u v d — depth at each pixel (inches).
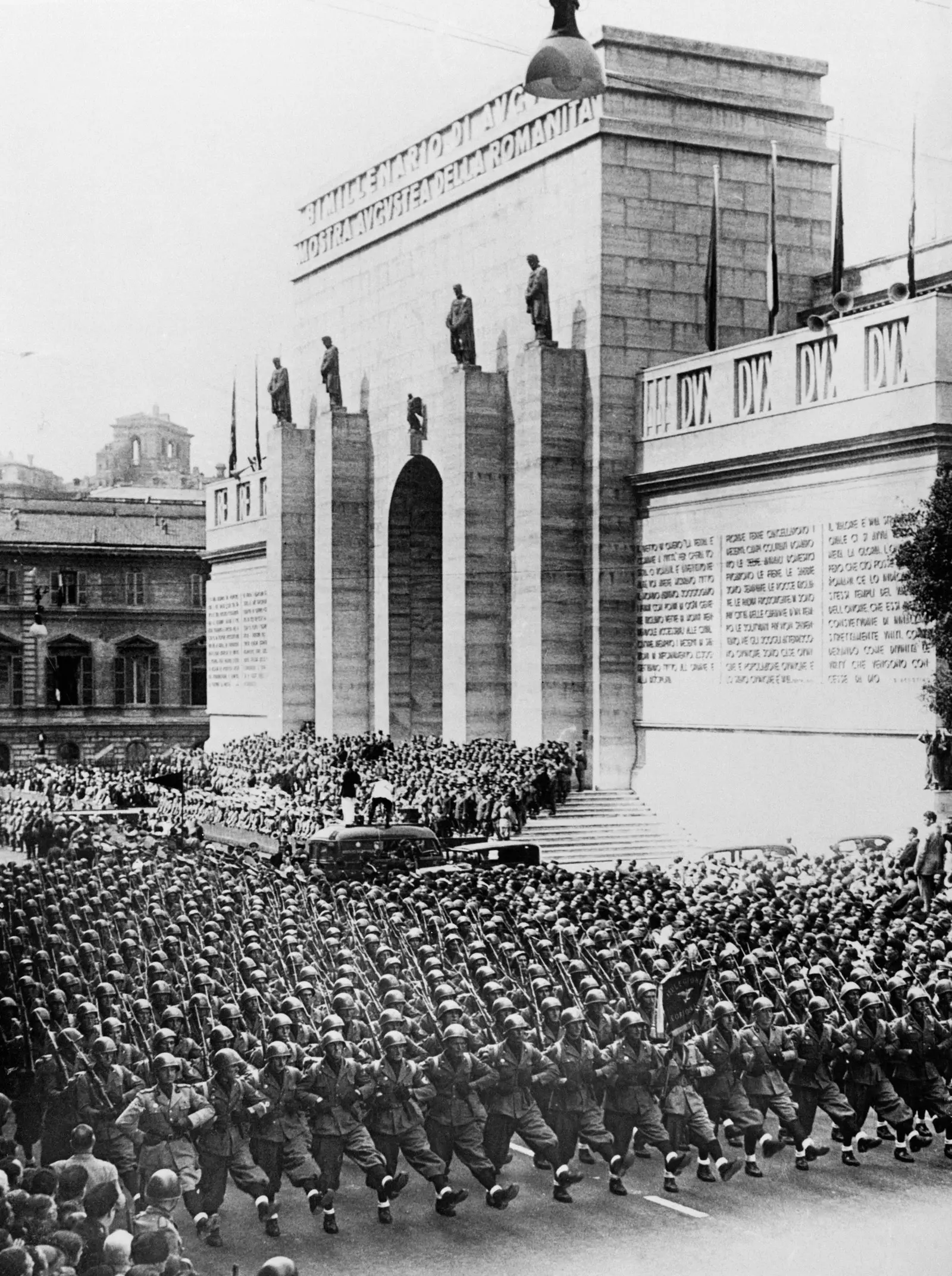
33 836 1889.8
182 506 3179.1
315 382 2832.2
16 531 3043.8
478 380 2193.7
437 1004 836.0
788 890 1259.8
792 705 1754.4
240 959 965.8
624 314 2044.8
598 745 2037.4
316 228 2785.4
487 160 2289.6
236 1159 697.0
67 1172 555.8
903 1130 802.8
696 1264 670.5
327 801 1913.1
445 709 2228.1
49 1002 831.1
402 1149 729.0
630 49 2059.5
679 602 1958.7
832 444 1680.6
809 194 2148.1
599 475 2034.9
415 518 2613.2
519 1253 685.3
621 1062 757.3
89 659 3100.4
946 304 1556.3
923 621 1572.3
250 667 2970.0
